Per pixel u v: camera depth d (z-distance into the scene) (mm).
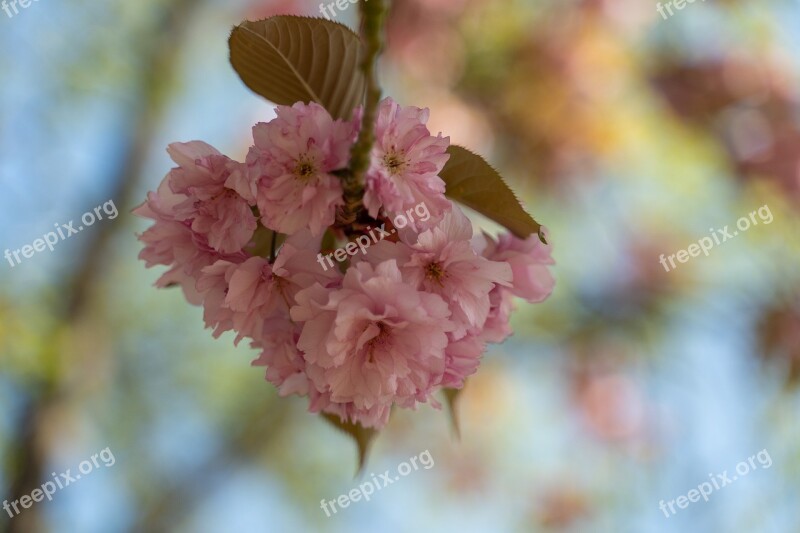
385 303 1895
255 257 1931
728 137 6715
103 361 6781
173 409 8148
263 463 8398
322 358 1913
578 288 6926
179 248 2033
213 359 8188
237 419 8297
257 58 2143
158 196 2080
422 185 1838
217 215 1931
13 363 5688
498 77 6441
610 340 6941
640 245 6891
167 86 7164
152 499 8000
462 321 1978
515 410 7855
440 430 8055
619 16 6500
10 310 5832
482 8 6367
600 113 6469
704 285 6668
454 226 1961
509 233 2236
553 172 6660
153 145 7199
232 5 7371
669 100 6688
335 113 2236
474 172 2027
